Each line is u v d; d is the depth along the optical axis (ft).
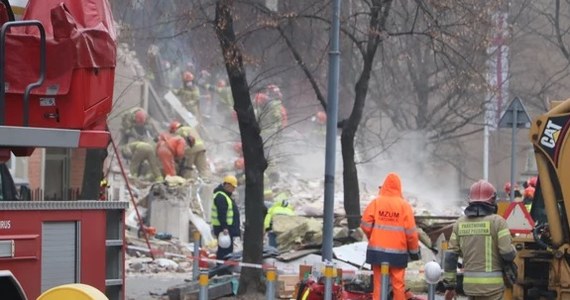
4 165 76.38
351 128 154.40
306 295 98.84
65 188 166.81
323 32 159.84
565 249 81.76
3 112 56.34
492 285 82.84
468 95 242.99
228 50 118.62
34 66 59.52
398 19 203.21
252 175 122.21
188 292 116.67
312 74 154.10
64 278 58.18
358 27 164.35
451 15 149.69
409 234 101.14
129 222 193.06
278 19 127.95
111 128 254.27
